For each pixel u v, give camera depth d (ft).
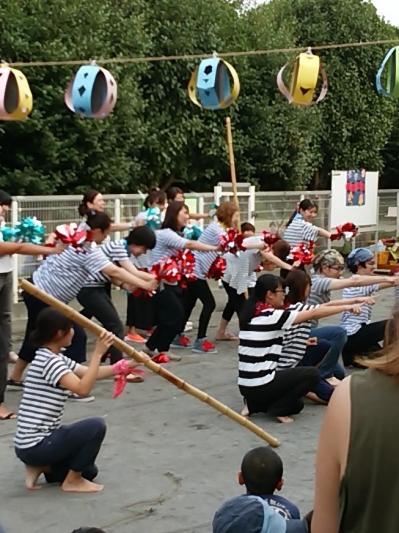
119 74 45.09
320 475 7.26
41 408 16.60
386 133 69.87
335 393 7.23
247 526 9.02
